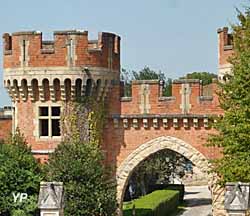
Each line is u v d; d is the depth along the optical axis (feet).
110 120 138.21
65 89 130.52
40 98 131.75
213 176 134.41
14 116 135.23
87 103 132.26
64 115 130.93
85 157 119.96
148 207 178.29
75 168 117.29
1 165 119.55
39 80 130.41
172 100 136.15
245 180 112.57
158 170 241.35
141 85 137.08
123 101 137.80
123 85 141.08
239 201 92.73
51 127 131.85
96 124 133.90
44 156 131.64
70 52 129.70
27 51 131.03
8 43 134.51
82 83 130.31
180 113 135.54
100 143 135.85
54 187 94.89
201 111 134.92
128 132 138.21
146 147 137.49
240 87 114.83
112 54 136.05
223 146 117.60
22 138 126.41
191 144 135.85
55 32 129.80
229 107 117.19
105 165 138.21
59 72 129.70
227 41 135.74
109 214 120.26
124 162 138.21
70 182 116.57
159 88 136.67
